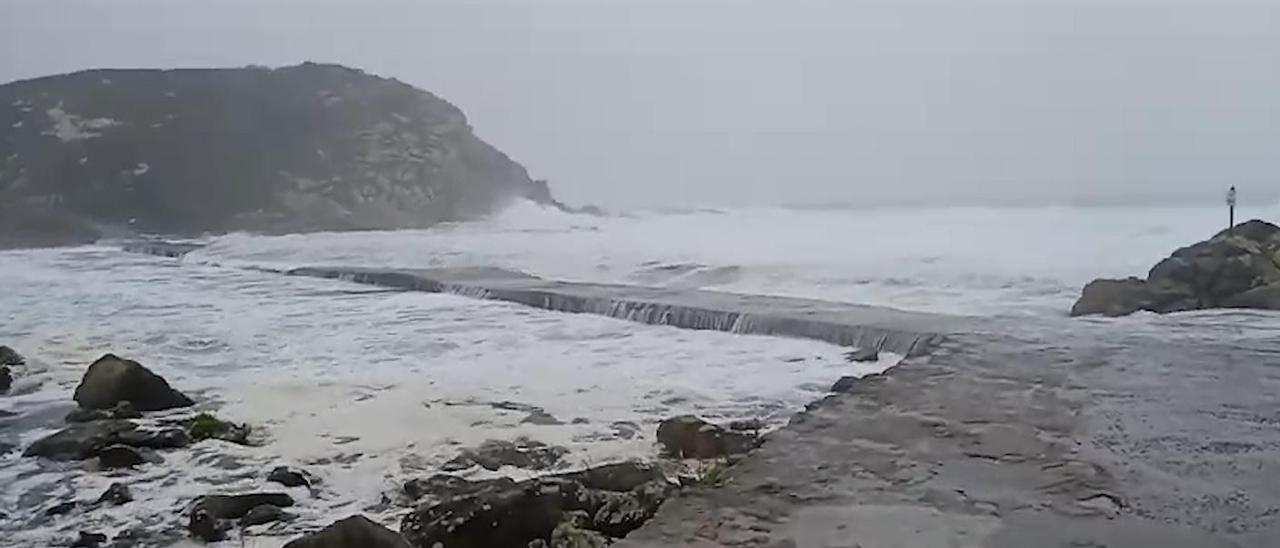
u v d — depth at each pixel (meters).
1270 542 3.54
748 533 3.60
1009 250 25.39
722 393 10.12
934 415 5.67
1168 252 23.98
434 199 44.16
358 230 39.62
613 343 13.49
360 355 12.77
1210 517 3.82
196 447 8.27
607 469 6.36
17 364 12.38
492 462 7.68
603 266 23.12
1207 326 11.01
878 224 38.91
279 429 8.84
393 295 19.69
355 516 4.80
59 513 6.81
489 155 50.78
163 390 9.87
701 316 14.87
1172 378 7.15
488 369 11.62
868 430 5.29
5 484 7.46
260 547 6.09
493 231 39.19
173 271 25.06
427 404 9.69
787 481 4.28
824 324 13.27
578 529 5.40
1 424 9.45
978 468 4.51
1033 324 11.65
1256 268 14.23
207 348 13.49
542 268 23.38
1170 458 4.71
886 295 17.58
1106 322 11.70
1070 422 5.54
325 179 42.44
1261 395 6.46
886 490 4.16
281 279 23.00
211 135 42.50
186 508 6.83
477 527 5.32
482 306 17.72
